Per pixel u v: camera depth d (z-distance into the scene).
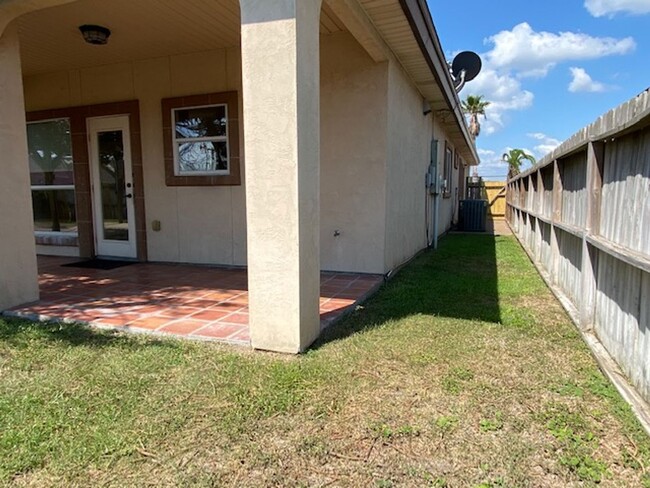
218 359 2.53
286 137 2.54
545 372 2.36
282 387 2.17
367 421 1.88
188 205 5.80
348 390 2.14
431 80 5.97
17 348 2.69
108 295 4.09
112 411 1.95
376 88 4.72
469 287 4.54
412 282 4.77
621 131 2.23
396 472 1.56
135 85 5.84
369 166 4.85
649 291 1.98
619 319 2.40
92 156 6.25
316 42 2.75
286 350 2.65
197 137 5.63
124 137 6.04
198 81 5.50
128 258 6.25
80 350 2.65
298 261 2.59
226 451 1.67
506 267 5.89
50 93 6.34
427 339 2.86
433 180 8.01
